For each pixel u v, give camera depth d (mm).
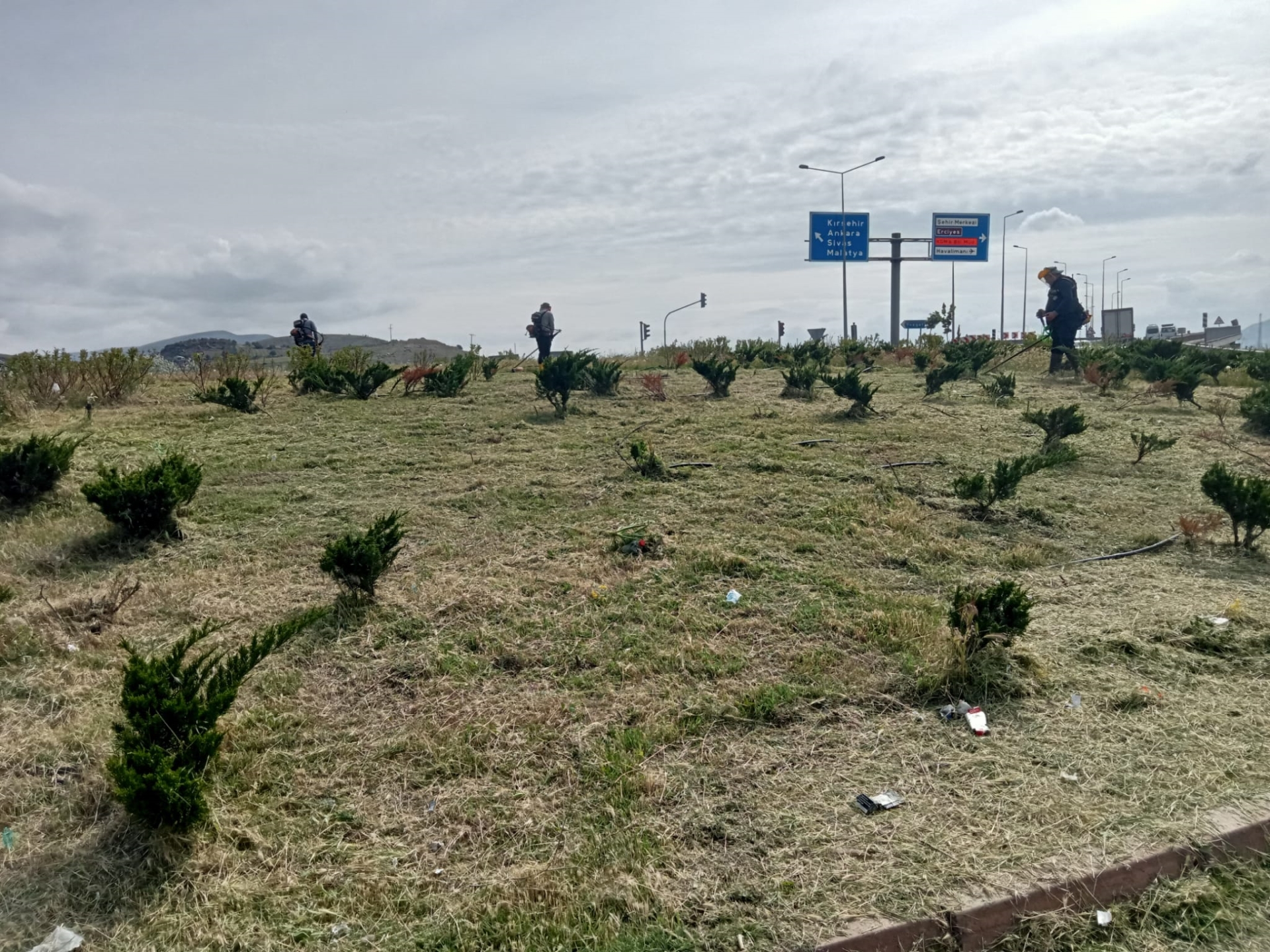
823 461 8109
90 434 9102
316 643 4340
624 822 3055
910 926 2547
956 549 5875
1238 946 2541
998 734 3619
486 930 2586
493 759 3428
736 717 3711
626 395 12586
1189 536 6074
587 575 5254
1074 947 2547
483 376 15297
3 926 2518
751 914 2615
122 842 2875
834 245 40469
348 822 3074
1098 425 10375
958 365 12883
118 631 4465
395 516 5254
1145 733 3602
